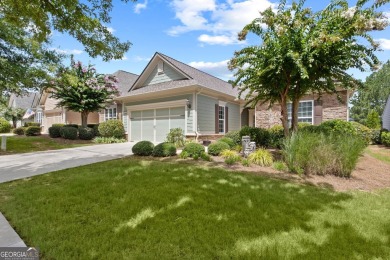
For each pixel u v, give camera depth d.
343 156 5.72
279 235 2.77
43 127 25.58
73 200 3.72
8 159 7.89
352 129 10.19
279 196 4.10
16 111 29.61
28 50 10.98
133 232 2.74
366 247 2.56
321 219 3.22
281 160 6.97
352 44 5.86
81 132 14.94
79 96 14.56
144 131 14.48
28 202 3.63
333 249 2.50
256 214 3.33
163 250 2.41
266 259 2.30
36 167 6.41
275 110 14.10
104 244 2.47
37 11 4.52
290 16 6.21
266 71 6.53
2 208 3.46
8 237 2.62
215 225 2.98
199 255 2.34
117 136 15.09
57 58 12.30
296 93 7.50
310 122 12.92
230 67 7.23
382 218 3.30
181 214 3.28
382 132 13.05
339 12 5.94
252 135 9.75
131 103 15.19
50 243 2.47
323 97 12.59
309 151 5.82
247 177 5.30
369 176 5.97
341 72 6.70
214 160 7.27
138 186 4.46
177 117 12.62
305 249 2.49
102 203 3.62
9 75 10.33
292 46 6.21
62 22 5.04
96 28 5.56
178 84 12.59
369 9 5.47
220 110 14.47
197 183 4.70
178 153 8.57
